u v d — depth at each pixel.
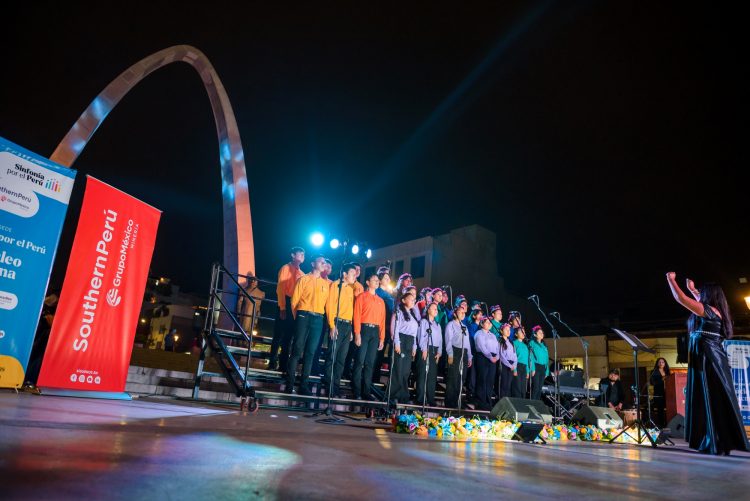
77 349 6.03
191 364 10.09
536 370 9.93
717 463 4.20
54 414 3.24
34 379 6.84
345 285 7.42
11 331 5.41
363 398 7.35
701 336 5.39
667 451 5.39
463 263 32.12
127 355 6.59
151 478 1.58
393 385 7.28
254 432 3.32
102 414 3.62
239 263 15.55
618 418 7.68
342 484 1.79
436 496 1.74
